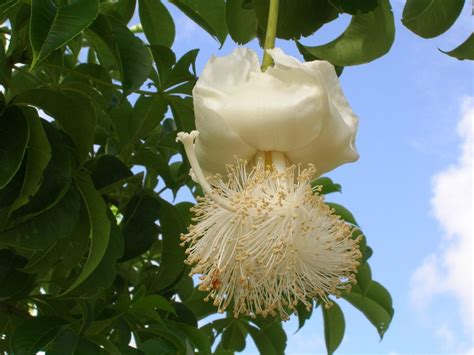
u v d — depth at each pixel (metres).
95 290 0.61
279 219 0.51
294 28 0.70
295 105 0.52
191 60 0.67
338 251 0.53
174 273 0.70
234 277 0.52
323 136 0.53
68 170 0.58
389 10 0.68
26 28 0.61
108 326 0.67
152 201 0.70
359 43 0.68
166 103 0.68
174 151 0.81
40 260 0.62
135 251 0.68
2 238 0.57
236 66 0.53
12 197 0.56
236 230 0.51
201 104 0.53
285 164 0.54
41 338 0.59
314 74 0.52
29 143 0.56
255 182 0.52
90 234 0.62
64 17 0.49
